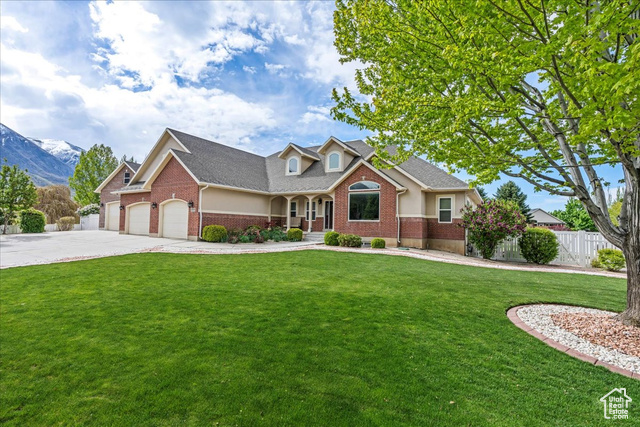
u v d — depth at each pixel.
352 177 18.89
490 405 3.00
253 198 21.58
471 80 5.04
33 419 2.74
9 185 24.47
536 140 5.19
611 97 3.30
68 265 10.20
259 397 3.05
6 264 10.51
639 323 4.98
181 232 19.02
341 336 4.55
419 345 4.31
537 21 4.12
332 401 3.01
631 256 5.12
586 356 4.08
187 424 2.67
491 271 10.80
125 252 13.50
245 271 9.52
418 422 2.73
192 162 19.23
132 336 4.50
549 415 2.87
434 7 4.45
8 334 4.56
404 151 7.59
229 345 4.20
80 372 3.50
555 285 8.45
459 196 17.39
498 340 4.54
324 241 18.12
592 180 5.32
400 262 11.92
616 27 3.23
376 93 7.52
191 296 6.63
